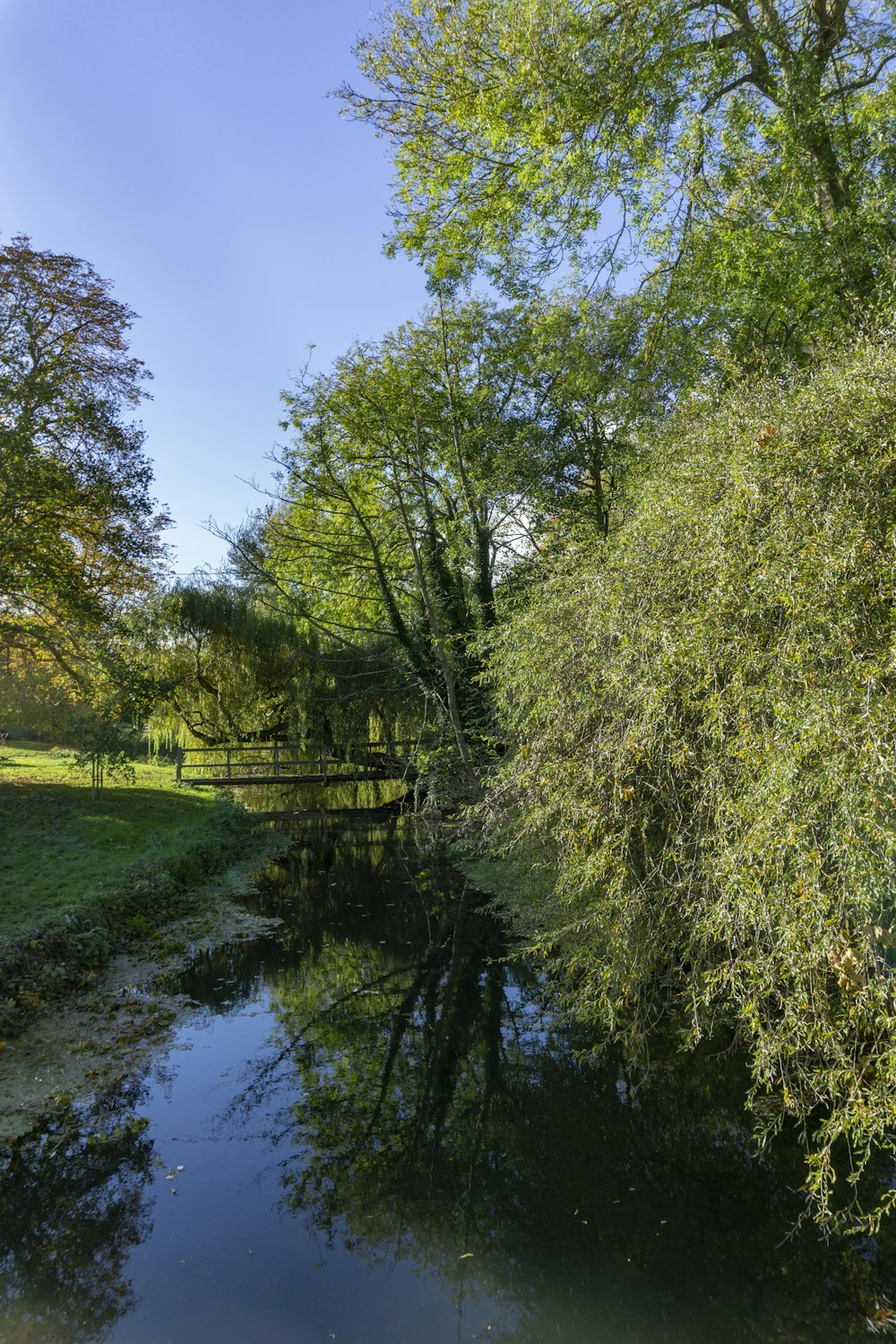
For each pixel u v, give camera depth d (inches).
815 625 113.0
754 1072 117.9
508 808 245.3
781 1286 128.8
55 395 538.0
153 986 277.3
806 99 291.6
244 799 868.0
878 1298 123.8
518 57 319.0
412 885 451.5
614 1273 135.1
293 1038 240.5
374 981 292.5
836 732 101.1
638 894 150.7
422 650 533.3
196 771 820.6
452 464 579.8
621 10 293.9
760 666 119.6
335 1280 135.8
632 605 149.3
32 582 542.0
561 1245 143.6
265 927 357.1
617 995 178.2
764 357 200.5
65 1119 188.4
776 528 120.0
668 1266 135.9
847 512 113.3
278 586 600.7
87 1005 250.8
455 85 359.6
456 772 494.3
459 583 547.2
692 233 336.8
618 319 420.2
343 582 621.6
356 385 541.3
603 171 325.1
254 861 517.0
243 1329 123.4
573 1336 120.3
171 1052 226.4
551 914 227.6
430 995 277.0
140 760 904.9
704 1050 206.7
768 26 303.4
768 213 328.2
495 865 442.3
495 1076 213.2
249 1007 265.6
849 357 141.3
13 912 292.7
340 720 711.1
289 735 793.6
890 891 103.0
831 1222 141.0
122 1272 137.7
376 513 591.5
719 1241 140.6
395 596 595.8
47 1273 138.4
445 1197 160.9
